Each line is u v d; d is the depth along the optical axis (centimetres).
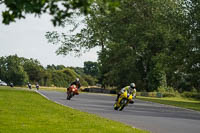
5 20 1509
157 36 17550
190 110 8231
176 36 14988
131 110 6938
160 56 15250
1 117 4078
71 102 8250
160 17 15725
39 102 7106
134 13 18638
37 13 1459
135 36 18488
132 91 6569
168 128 4119
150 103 10525
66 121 3994
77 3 1393
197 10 14538
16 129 3188
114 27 18500
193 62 14488
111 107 7350
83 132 3166
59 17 1420
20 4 1451
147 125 4322
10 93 10606
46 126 3481
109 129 3447
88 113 5238
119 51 18512
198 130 4081
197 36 14500
